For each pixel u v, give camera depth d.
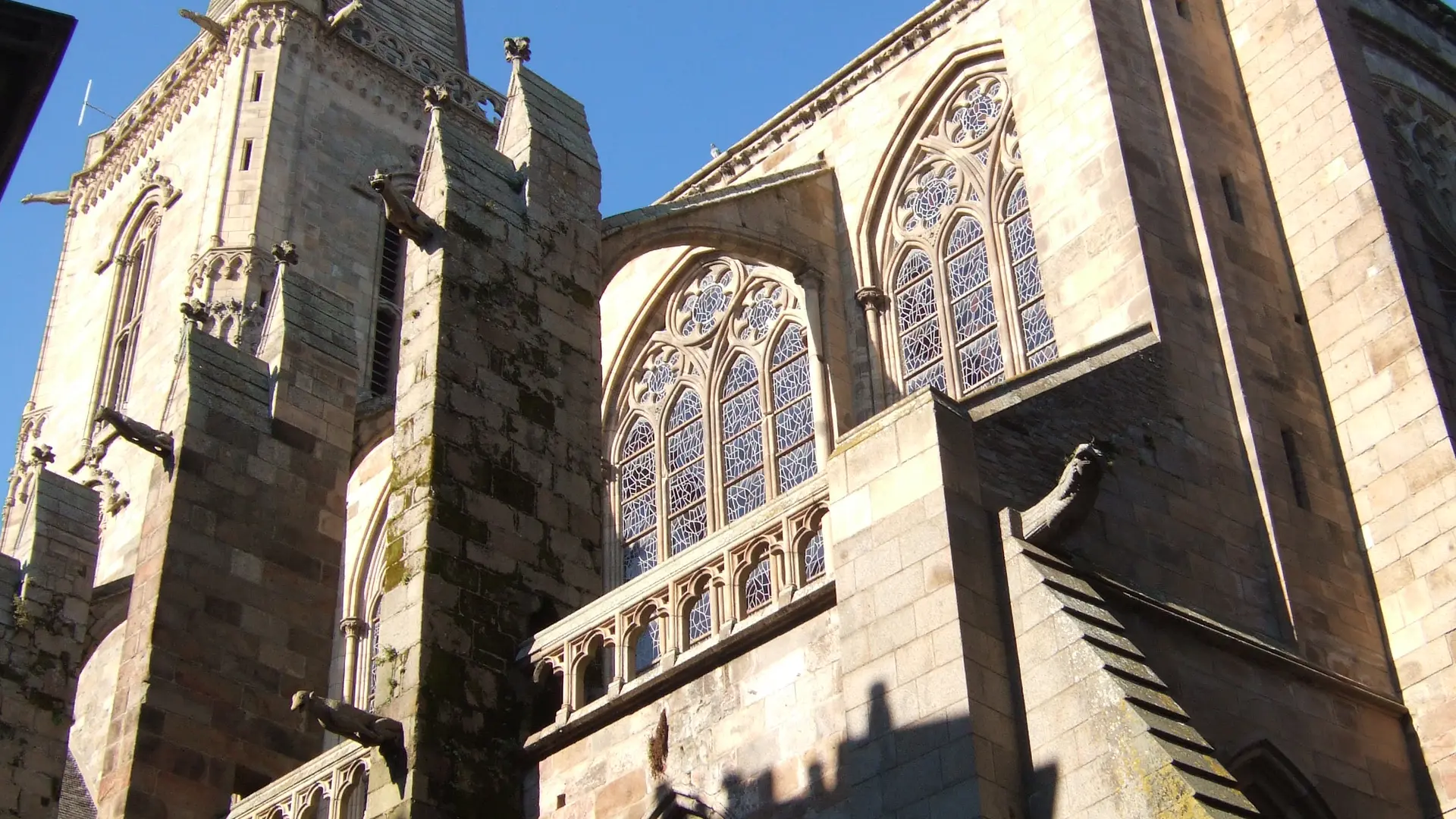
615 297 46.53
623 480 44.69
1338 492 29.00
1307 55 32.62
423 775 25.06
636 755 24.69
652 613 25.70
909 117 41.84
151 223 67.88
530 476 28.89
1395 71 39.44
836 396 39.84
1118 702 20.34
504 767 26.02
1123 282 29.55
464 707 26.02
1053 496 22.58
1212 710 24.08
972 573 22.11
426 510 27.22
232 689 32.91
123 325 66.56
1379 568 28.33
